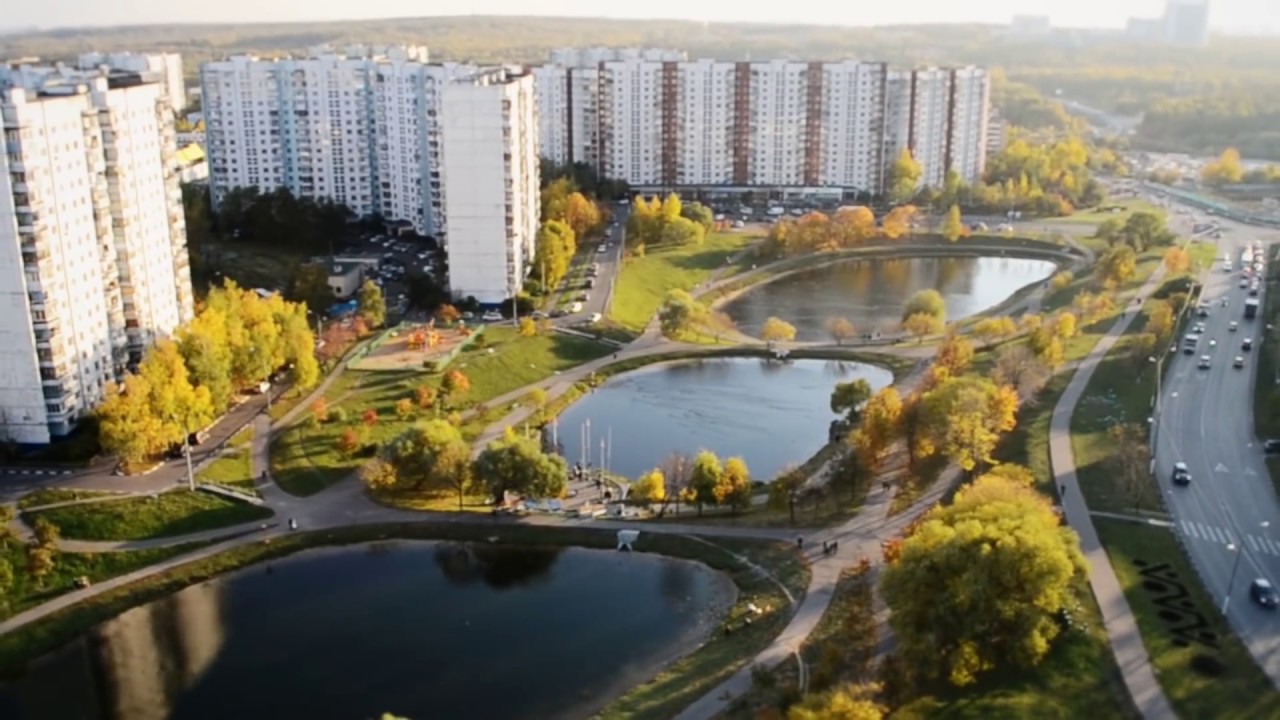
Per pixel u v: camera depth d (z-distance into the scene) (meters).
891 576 165.25
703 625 187.12
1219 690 156.75
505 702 167.12
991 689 154.75
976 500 179.75
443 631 186.62
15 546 198.62
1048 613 162.00
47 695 170.38
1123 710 152.00
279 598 196.75
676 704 161.38
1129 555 194.25
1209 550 197.50
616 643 182.38
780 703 155.75
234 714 165.12
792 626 179.50
